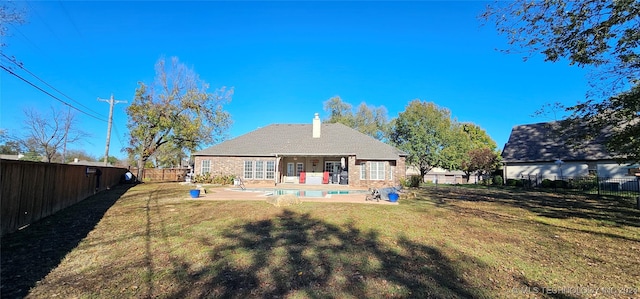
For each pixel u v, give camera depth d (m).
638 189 18.83
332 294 3.69
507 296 3.72
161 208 10.37
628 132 9.75
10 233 6.59
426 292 3.79
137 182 25.86
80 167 12.30
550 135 12.11
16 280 4.02
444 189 21.33
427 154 34.34
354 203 12.12
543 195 16.66
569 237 6.65
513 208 11.12
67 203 10.61
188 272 4.36
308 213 9.50
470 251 5.53
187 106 28.30
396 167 23.05
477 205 11.94
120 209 10.12
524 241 6.28
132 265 4.63
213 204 11.43
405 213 9.64
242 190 18.69
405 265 4.74
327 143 25.00
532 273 4.48
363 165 23.06
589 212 10.27
